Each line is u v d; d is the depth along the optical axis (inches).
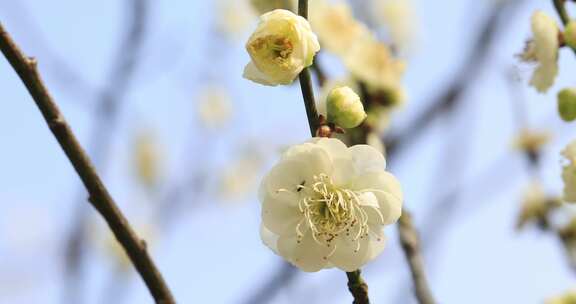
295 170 16.4
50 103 16.8
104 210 17.3
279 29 16.1
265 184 16.5
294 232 16.5
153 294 17.5
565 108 18.5
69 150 17.0
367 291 16.6
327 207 16.5
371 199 16.4
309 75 16.4
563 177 18.4
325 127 16.5
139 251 17.4
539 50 18.5
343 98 16.6
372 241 16.5
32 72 16.7
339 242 16.5
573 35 18.4
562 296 21.9
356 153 16.5
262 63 16.1
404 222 20.6
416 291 20.1
